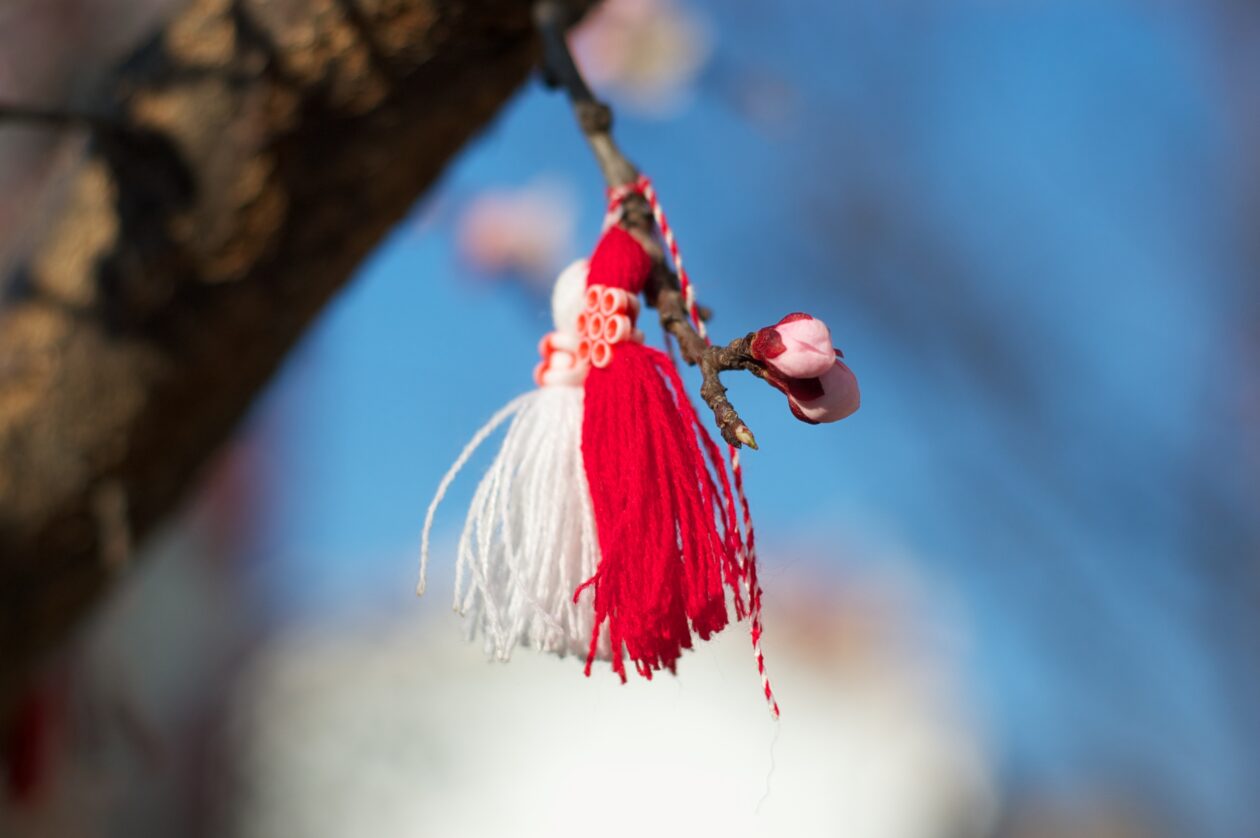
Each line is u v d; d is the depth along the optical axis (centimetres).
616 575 34
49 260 44
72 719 57
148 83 42
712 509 35
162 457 45
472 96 43
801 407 34
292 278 44
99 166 43
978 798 145
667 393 35
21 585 45
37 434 44
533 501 36
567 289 37
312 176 42
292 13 41
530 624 36
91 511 45
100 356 44
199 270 43
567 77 39
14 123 41
